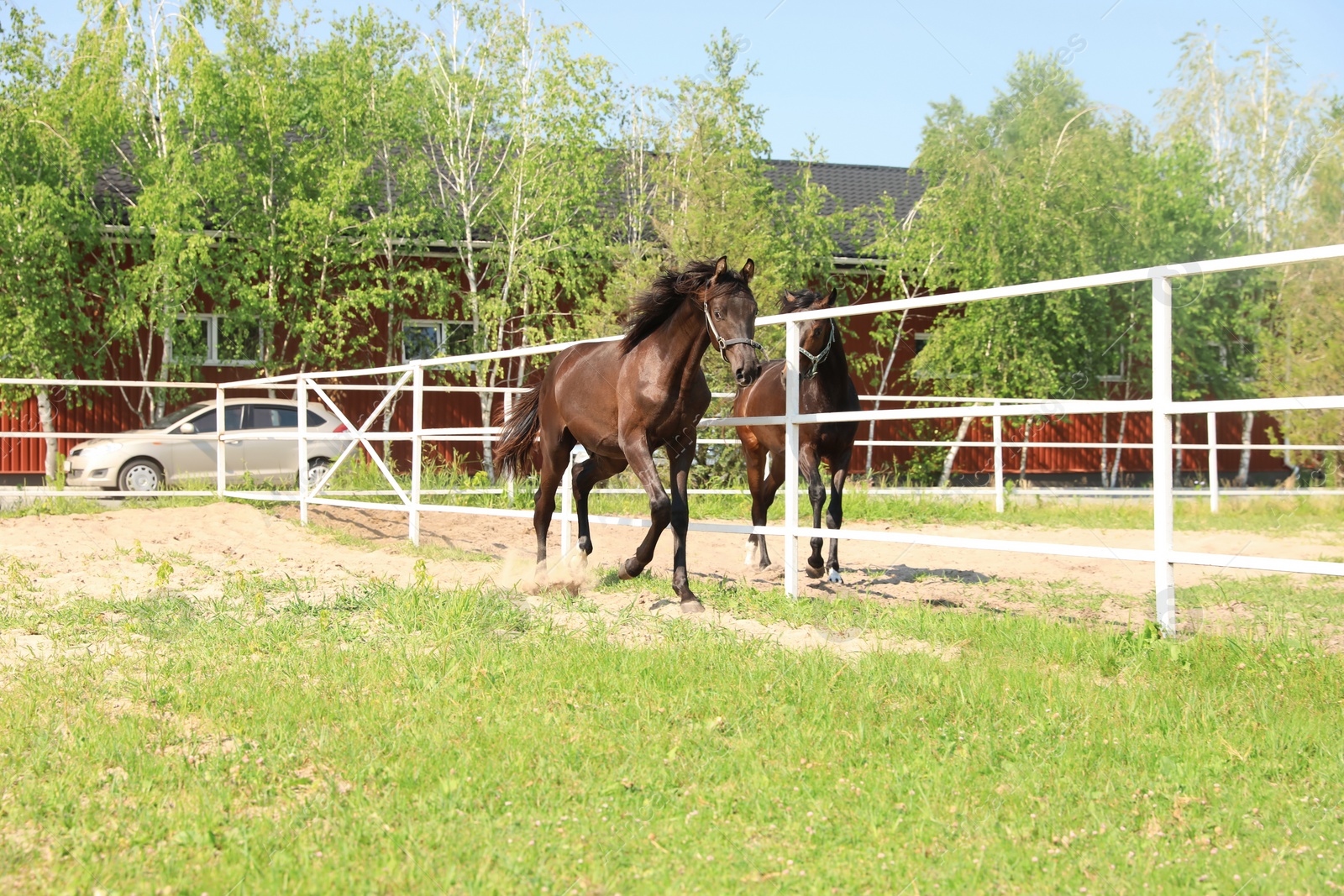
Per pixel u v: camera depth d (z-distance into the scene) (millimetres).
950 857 2604
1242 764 3230
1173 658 4332
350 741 3383
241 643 4785
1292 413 13844
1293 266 14398
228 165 15547
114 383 11141
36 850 2646
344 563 7715
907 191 24797
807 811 2885
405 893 2404
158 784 3074
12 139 14828
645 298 5984
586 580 6762
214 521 10000
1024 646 4688
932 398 11984
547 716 3605
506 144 18266
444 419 18984
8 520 9930
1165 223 16125
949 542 5277
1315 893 2418
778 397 7266
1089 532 10008
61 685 4039
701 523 6566
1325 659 4227
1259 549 8453
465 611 5266
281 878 2451
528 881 2463
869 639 5059
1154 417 4699
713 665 4312
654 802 2941
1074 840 2705
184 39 15430
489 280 18781
